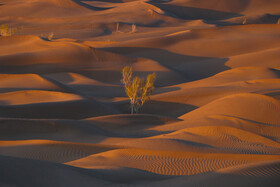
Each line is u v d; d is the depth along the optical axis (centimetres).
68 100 5119
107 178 1266
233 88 6475
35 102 5106
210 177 1177
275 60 10544
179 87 7506
